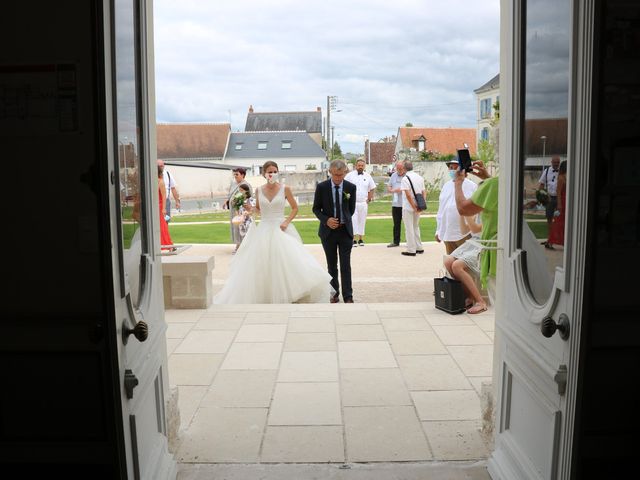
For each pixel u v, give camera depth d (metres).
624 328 2.00
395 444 3.20
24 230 2.11
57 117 2.06
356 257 10.85
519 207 2.60
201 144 63.84
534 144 2.44
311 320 5.82
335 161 7.12
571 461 2.01
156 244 2.90
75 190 2.09
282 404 3.77
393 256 10.93
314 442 3.24
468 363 4.50
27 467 2.23
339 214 7.22
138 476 2.29
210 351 4.87
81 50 2.04
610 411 2.05
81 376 2.18
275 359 4.65
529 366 2.45
